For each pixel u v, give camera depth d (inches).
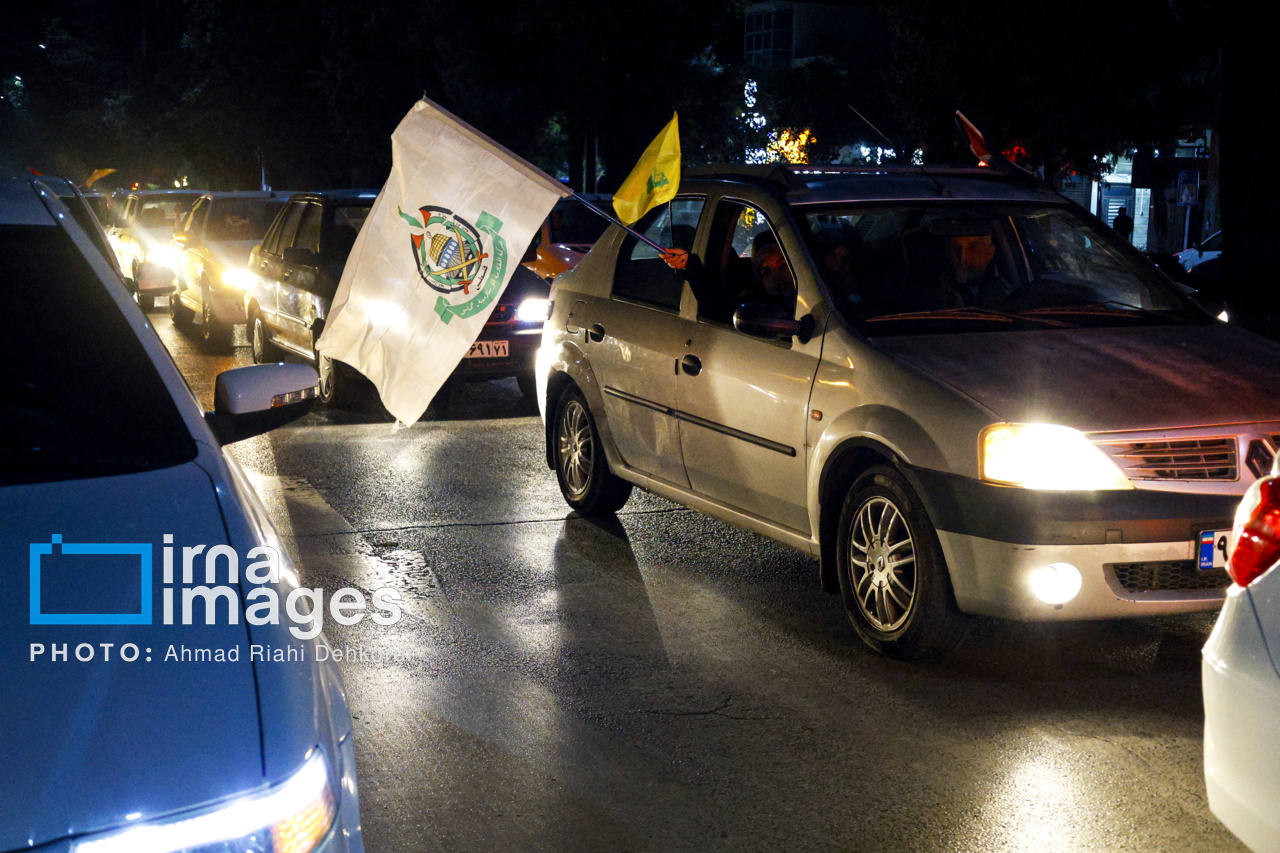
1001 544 174.7
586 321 271.9
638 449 255.4
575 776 158.6
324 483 322.7
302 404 132.9
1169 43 652.1
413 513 292.0
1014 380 185.9
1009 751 165.2
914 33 737.6
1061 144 689.6
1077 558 172.9
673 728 173.0
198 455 108.8
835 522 206.7
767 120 1519.4
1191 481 175.8
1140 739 168.9
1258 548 113.3
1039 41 665.0
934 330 206.5
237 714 80.5
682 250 239.3
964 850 140.2
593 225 629.9
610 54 990.4
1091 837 143.0
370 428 399.9
